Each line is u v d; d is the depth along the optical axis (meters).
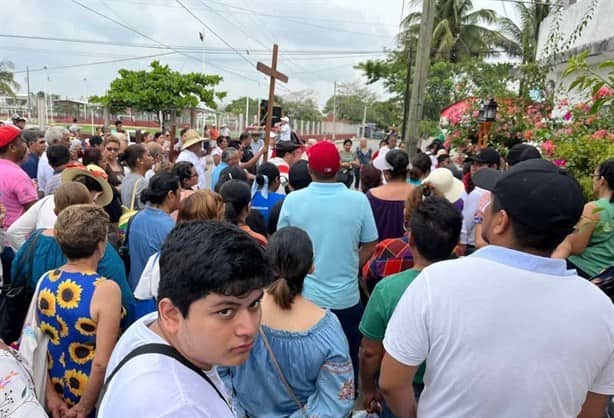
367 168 4.54
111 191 3.52
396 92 28.05
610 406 1.60
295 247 1.77
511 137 7.01
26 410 1.41
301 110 50.00
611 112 3.41
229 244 0.91
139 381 0.86
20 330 2.34
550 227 1.19
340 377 1.75
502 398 1.19
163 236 2.89
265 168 4.28
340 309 2.80
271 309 1.79
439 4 25.33
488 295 1.21
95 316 1.89
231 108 51.50
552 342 1.17
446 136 8.92
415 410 1.47
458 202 3.77
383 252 2.65
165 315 0.94
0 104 36.88
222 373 1.76
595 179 2.60
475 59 22.14
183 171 4.05
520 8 15.34
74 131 12.12
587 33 7.71
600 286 2.24
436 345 1.26
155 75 22.92
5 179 3.60
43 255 2.30
